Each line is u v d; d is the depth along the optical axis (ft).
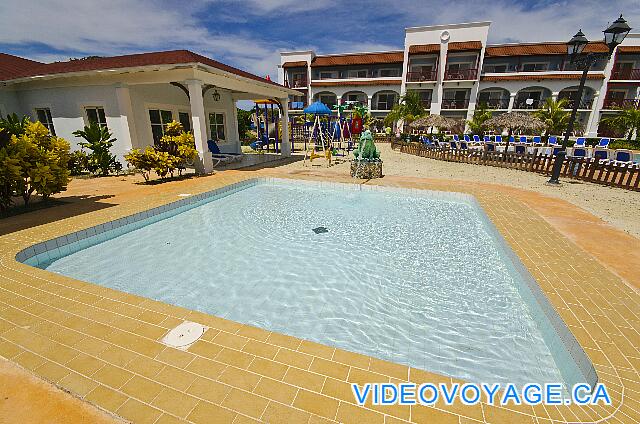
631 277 11.78
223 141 53.01
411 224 20.70
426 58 99.45
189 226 20.10
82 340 7.90
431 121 62.75
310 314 11.18
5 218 18.25
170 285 13.03
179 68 30.83
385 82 101.91
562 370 8.31
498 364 8.74
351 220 21.48
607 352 7.77
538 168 38.68
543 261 13.10
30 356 7.34
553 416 6.09
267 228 19.92
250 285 13.12
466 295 12.40
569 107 90.58
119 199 23.08
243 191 29.68
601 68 87.66
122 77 34.37
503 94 98.78
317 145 68.80
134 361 7.22
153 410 6.00
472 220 21.48
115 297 9.93
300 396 6.36
